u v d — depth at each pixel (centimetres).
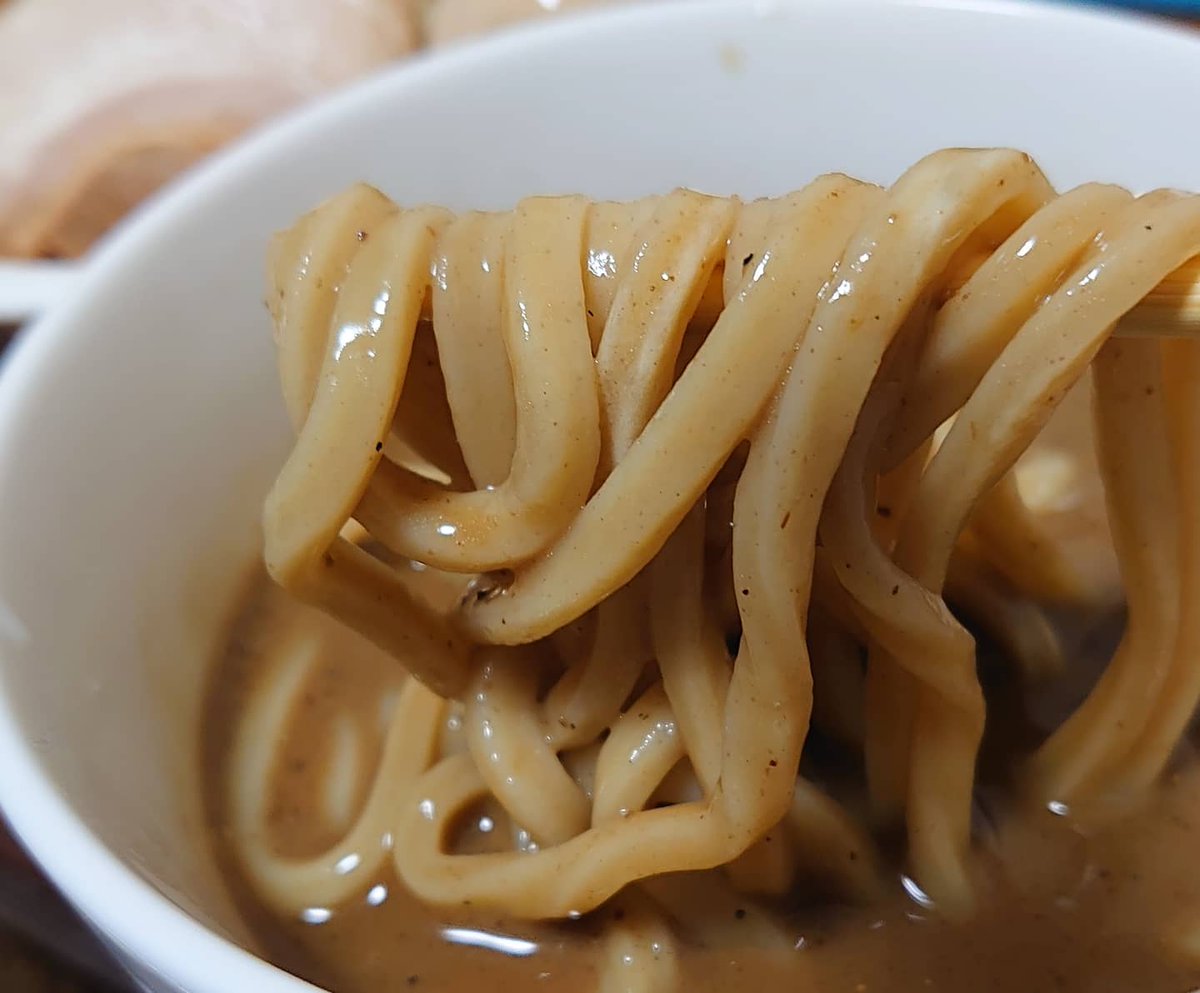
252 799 17
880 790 16
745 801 14
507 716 15
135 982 14
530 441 13
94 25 25
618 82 19
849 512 13
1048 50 18
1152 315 13
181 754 16
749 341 13
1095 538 18
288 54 25
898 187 13
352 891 16
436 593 18
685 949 15
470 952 15
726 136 19
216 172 18
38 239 24
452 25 26
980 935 15
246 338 18
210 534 18
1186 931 15
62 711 15
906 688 15
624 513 13
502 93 19
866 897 16
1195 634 15
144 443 17
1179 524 15
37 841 13
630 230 14
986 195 13
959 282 13
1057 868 16
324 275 14
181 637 17
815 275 13
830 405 13
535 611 14
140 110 24
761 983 15
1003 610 17
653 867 14
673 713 15
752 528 13
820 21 19
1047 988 15
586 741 15
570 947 15
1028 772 16
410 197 19
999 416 13
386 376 14
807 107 19
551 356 13
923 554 14
